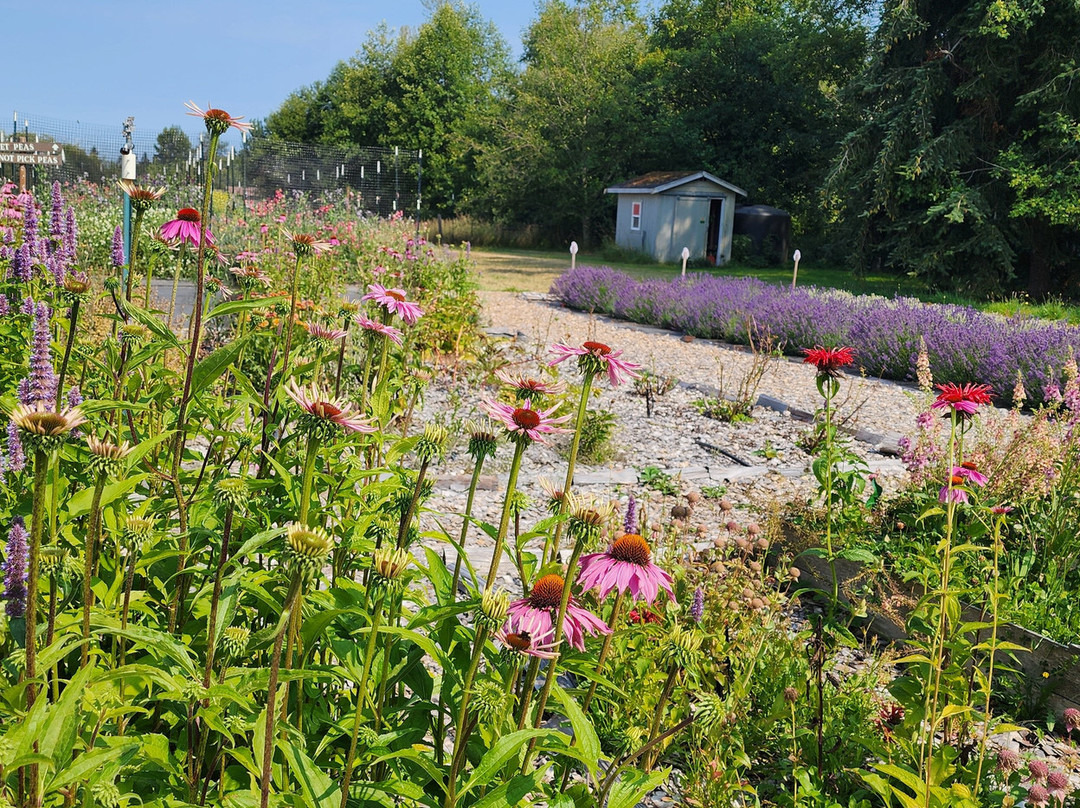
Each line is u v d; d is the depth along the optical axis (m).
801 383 10.79
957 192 20.62
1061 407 8.46
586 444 7.16
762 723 3.03
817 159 33.53
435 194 43.94
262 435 2.47
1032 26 20.05
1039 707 3.66
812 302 13.60
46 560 1.50
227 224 13.87
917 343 11.23
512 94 39.59
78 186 17.19
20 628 1.52
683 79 34.09
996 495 4.47
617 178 35.19
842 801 2.93
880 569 3.96
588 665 2.05
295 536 1.34
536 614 1.74
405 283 10.34
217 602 1.56
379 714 1.75
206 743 1.86
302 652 1.73
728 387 10.10
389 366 3.45
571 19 37.25
